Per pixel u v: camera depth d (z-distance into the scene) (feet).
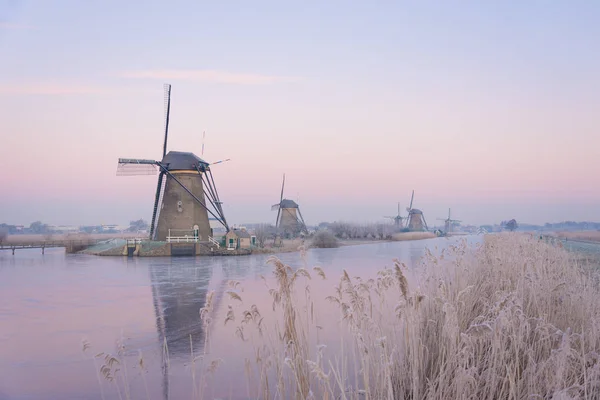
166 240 174.81
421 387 19.94
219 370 33.68
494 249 44.11
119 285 89.20
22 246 235.61
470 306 27.17
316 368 15.46
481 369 21.80
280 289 20.35
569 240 175.22
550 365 18.88
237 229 189.37
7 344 45.73
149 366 36.63
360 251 187.62
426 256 35.65
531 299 26.84
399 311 20.22
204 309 21.49
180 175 178.29
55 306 67.26
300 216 301.63
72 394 31.65
